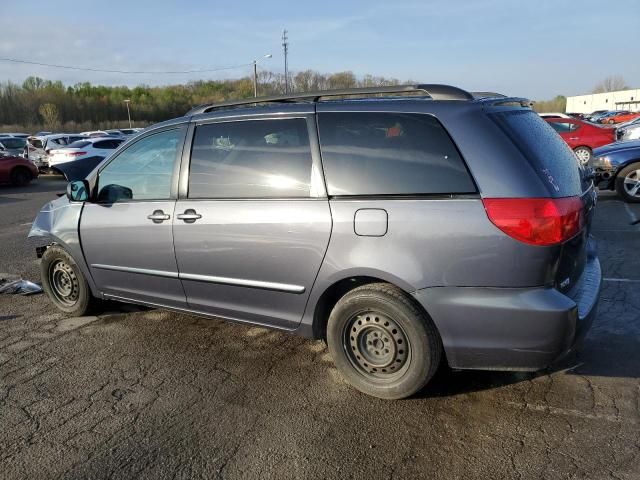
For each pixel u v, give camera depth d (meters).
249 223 3.35
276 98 3.52
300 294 3.27
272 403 3.15
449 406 3.04
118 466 2.63
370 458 2.62
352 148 3.08
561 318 2.69
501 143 2.78
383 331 3.04
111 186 4.17
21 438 2.88
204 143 3.65
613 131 15.09
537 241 2.66
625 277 5.19
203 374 3.55
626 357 3.53
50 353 3.96
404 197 2.90
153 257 3.89
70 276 4.64
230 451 2.72
